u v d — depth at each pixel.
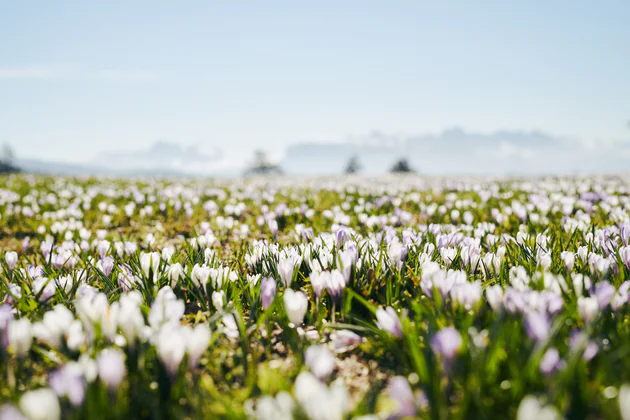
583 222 1.03
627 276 0.67
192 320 0.65
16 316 0.62
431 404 0.43
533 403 0.37
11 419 0.37
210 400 0.47
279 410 0.41
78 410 0.41
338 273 0.61
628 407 0.38
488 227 1.05
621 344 0.50
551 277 0.59
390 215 1.41
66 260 0.78
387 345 0.56
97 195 2.33
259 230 1.38
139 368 0.49
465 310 0.58
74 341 0.50
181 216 1.65
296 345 0.57
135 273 0.73
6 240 1.37
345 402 0.39
